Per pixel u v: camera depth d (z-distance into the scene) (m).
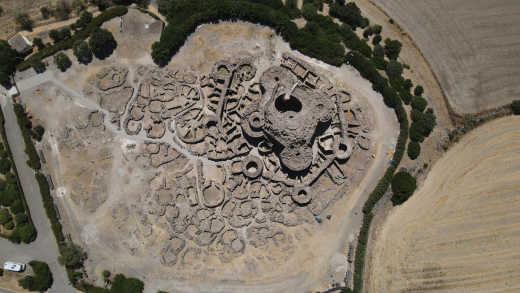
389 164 53.50
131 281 49.00
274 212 52.06
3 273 51.28
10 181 51.56
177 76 55.78
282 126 50.00
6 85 54.69
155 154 53.75
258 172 51.53
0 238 51.50
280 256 51.31
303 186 51.72
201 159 53.44
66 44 55.62
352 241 51.44
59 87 55.56
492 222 52.06
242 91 55.12
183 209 52.03
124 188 52.81
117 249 51.31
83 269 50.94
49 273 50.38
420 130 52.91
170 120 54.56
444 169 53.56
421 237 51.72
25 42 55.31
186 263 50.84
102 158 53.66
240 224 51.38
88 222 52.03
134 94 55.53
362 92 55.62
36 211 52.19
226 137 53.03
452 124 55.16
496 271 51.00
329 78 56.06
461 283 50.81
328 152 53.38
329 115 52.28
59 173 53.19
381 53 56.06
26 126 53.06
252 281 50.56
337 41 56.19
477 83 56.19
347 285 50.28
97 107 55.09
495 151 53.94
